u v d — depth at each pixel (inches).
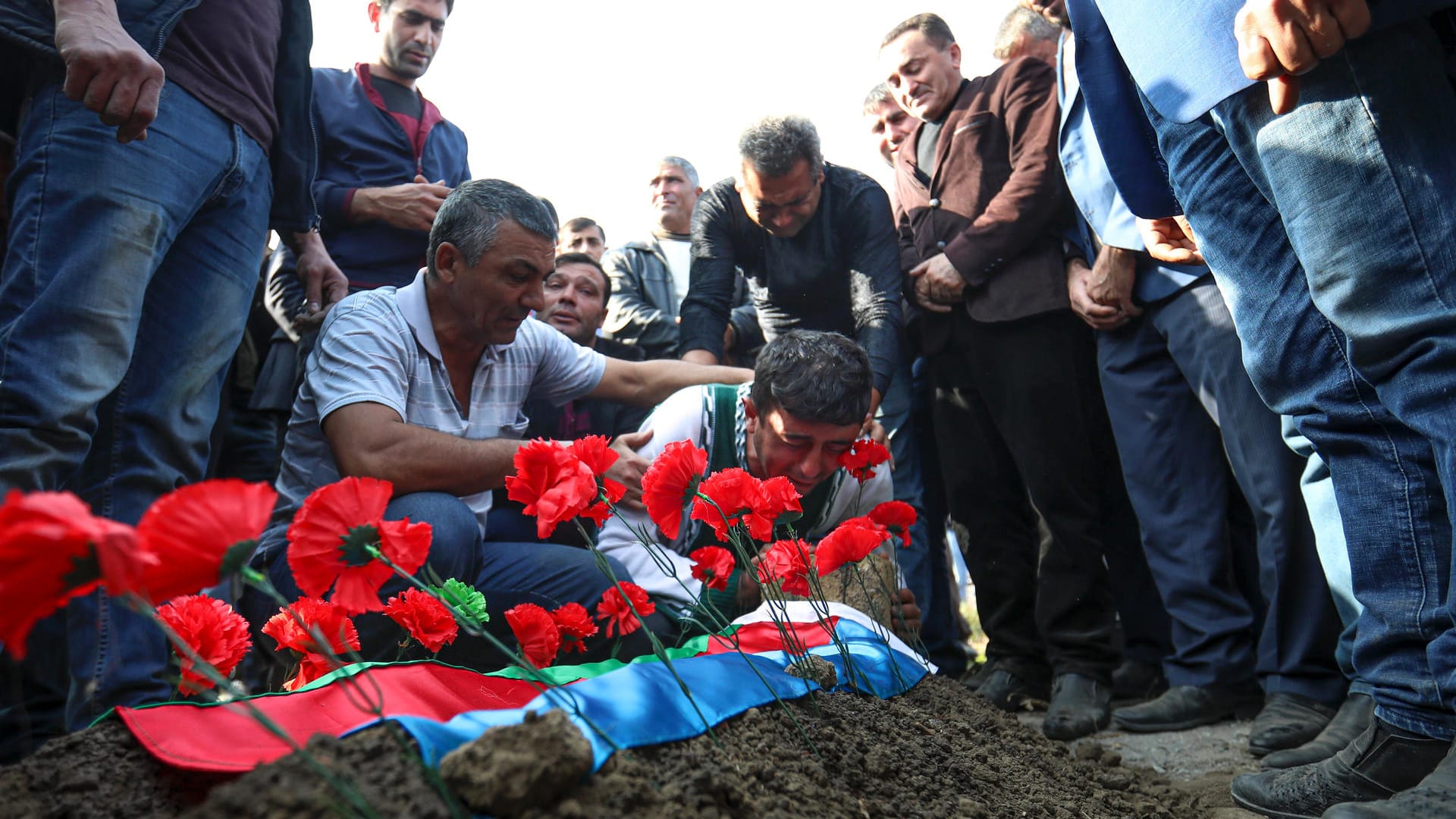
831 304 148.0
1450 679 59.3
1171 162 77.7
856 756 56.8
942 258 137.2
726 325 151.1
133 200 77.5
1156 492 118.8
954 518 144.9
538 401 137.5
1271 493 103.7
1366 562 67.1
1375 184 60.1
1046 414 129.0
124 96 71.5
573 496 54.9
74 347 73.1
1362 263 61.1
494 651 95.8
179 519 33.1
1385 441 65.9
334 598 42.3
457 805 36.5
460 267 97.0
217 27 89.6
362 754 39.0
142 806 41.9
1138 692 137.9
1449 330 58.2
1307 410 70.7
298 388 106.7
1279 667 103.0
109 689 73.6
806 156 136.7
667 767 45.9
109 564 29.3
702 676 57.4
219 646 54.6
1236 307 73.9
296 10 107.0
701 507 64.2
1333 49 57.6
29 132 77.4
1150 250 105.0
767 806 46.4
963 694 82.4
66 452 72.9
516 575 97.2
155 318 84.7
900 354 151.4
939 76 146.6
